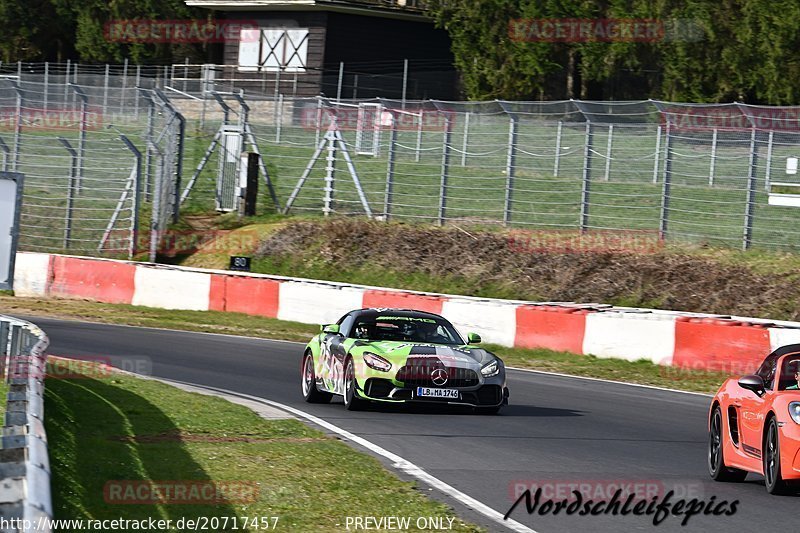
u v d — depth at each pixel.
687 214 85.75
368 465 29.12
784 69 120.69
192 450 29.11
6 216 32.28
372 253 88.00
